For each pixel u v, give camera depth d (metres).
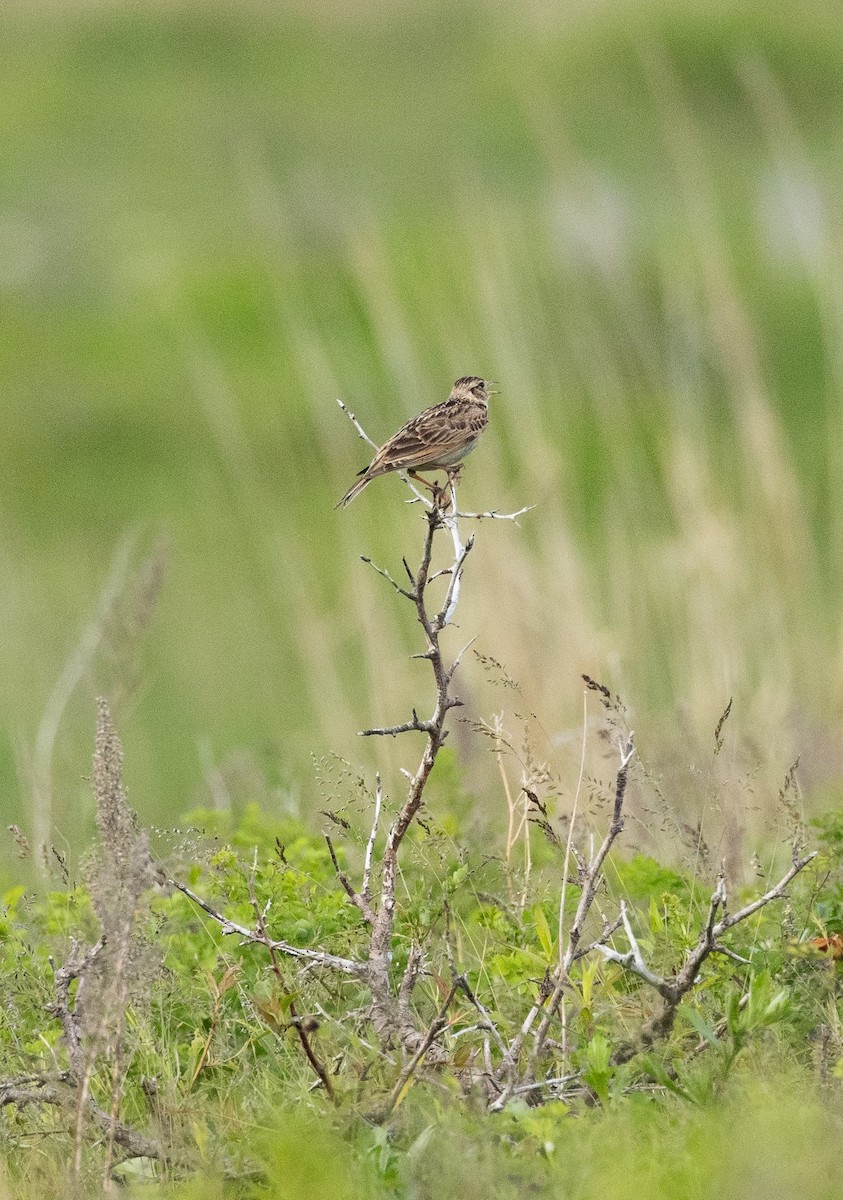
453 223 33.69
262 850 8.86
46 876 8.48
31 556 24.39
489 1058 6.88
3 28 53.22
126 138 44.88
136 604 12.23
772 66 40.81
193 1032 7.43
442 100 44.66
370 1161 6.06
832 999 7.11
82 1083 6.39
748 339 15.80
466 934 7.99
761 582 13.97
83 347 33.38
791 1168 5.64
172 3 52.72
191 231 38.16
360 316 28.89
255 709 17.56
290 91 46.97
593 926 7.85
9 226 39.34
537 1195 5.81
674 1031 6.85
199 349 30.86
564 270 22.09
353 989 7.57
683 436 15.14
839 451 17.47
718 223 31.86
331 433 20.53
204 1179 6.09
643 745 9.61
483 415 10.93
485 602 13.05
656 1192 5.61
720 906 7.65
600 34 43.31
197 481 27.08
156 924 7.32
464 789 10.08
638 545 15.09
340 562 20.48
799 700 12.91
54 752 11.50
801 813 8.45
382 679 13.16
